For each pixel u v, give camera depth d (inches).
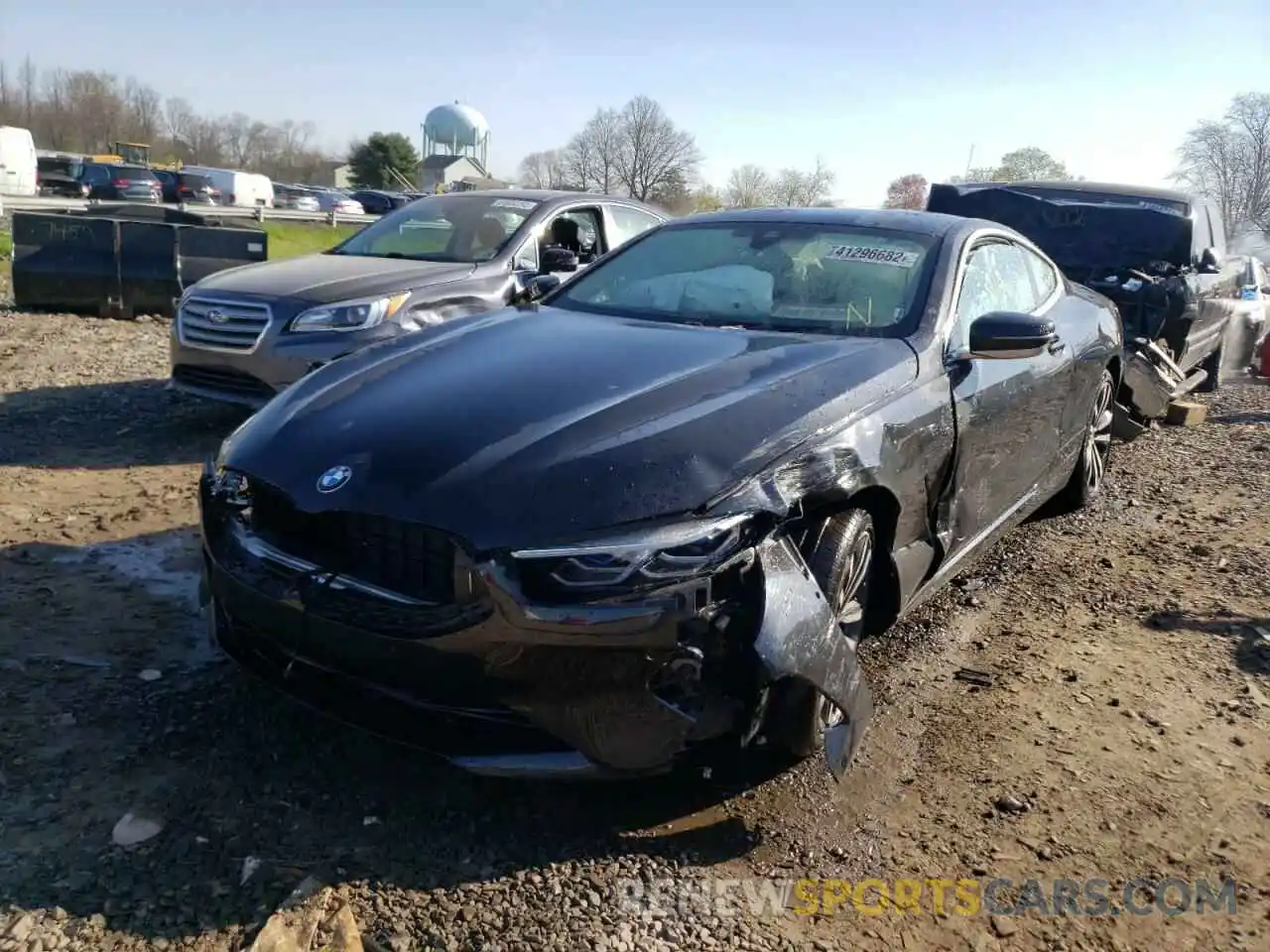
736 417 114.9
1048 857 112.0
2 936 90.7
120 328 423.8
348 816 111.3
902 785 123.6
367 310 238.7
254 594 112.0
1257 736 137.7
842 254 164.1
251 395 242.5
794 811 117.6
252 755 120.5
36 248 443.8
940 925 101.7
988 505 165.2
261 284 246.5
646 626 98.9
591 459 106.3
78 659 139.3
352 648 105.3
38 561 172.1
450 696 103.0
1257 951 99.6
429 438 111.7
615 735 101.9
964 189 347.6
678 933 98.7
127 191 1518.2
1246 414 361.1
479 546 99.9
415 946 94.6
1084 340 204.5
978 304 165.5
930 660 156.3
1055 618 173.8
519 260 277.1
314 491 109.2
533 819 113.2
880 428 126.0
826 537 120.9
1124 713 142.4
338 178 4106.8
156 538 186.7
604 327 149.0
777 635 104.2
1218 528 223.0
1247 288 409.4
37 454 234.2
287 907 96.8
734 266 167.0
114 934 92.4
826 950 97.8
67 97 3848.4
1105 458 242.2
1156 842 115.1
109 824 106.7
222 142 4153.5
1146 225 328.2
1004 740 134.5
